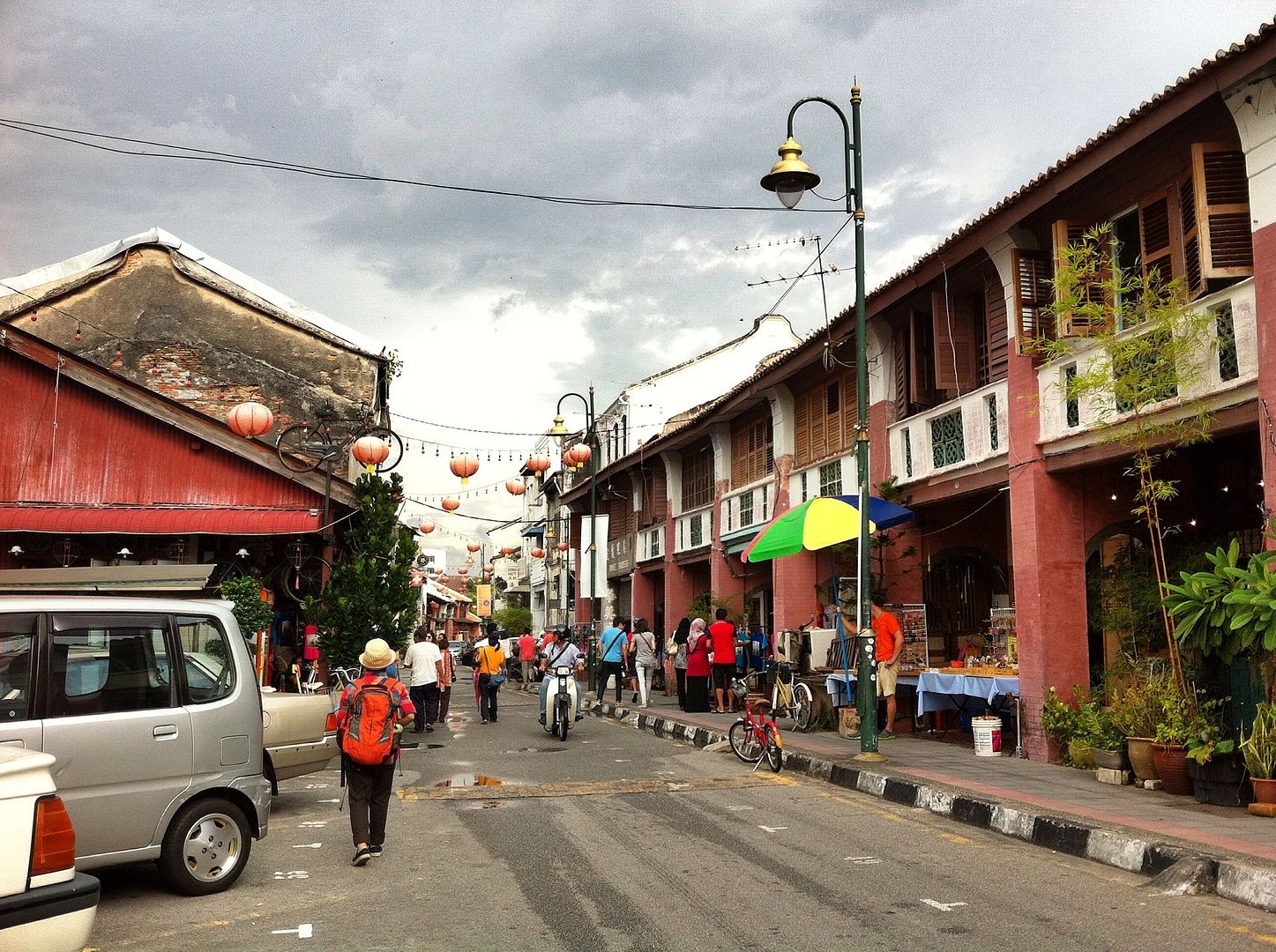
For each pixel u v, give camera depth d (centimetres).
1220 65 919
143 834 649
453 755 1452
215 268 2523
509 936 579
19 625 629
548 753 1484
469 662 4878
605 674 2370
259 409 1633
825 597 2011
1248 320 952
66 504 1806
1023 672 1255
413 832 884
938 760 1224
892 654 1465
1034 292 1283
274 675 1828
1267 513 909
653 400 3772
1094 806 891
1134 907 633
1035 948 552
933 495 1525
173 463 1852
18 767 429
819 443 1992
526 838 853
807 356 1844
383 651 791
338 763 1370
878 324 1653
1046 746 1199
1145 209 1136
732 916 618
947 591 1719
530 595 6181
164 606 693
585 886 692
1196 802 910
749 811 984
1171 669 1068
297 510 1839
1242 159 977
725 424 2516
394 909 639
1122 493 1272
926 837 859
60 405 1831
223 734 696
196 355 2431
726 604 2403
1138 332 1052
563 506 4491
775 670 1858
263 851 816
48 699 625
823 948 555
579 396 2811
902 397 1625
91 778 629
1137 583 1217
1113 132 1048
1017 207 1230
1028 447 1265
